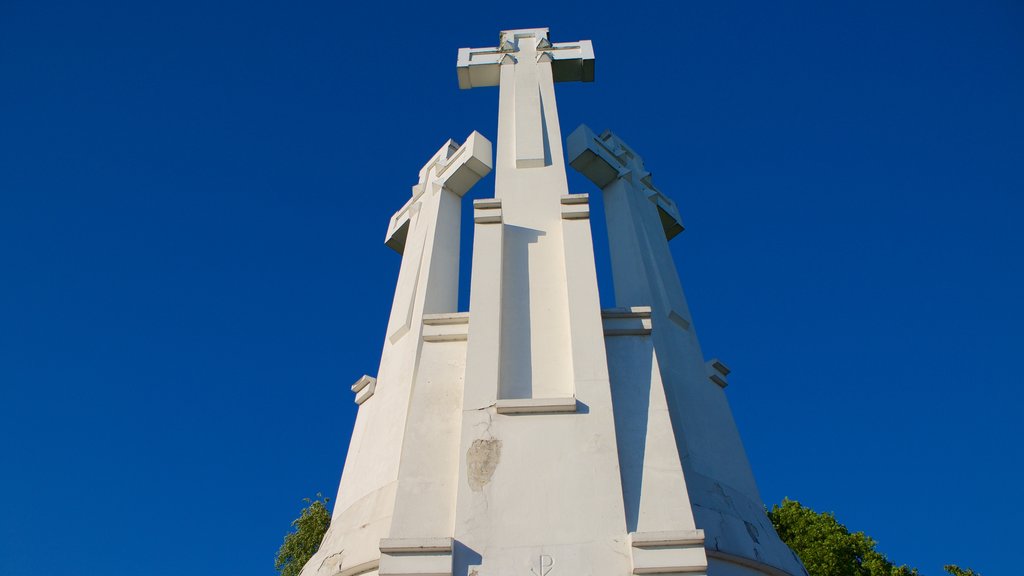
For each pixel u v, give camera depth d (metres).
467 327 9.88
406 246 13.95
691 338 12.35
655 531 7.53
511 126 12.72
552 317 9.55
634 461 8.20
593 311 9.36
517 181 11.48
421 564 7.38
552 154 11.98
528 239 10.49
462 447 8.23
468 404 8.55
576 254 10.03
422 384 9.37
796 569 10.23
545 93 13.40
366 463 10.70
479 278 9.74
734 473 10.73
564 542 7.50
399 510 8.03
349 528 9.77
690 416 10.77
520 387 8.86
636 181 14.80
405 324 11.84
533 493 7.84
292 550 22.05
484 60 14.52
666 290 12.54
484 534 7.59
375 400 11.58
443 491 8.20
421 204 14.39
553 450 8.15
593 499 7.78
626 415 8.63
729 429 11.42
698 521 9.25
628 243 13.07
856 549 25.73
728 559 9.18
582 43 14.81
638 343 9.40
